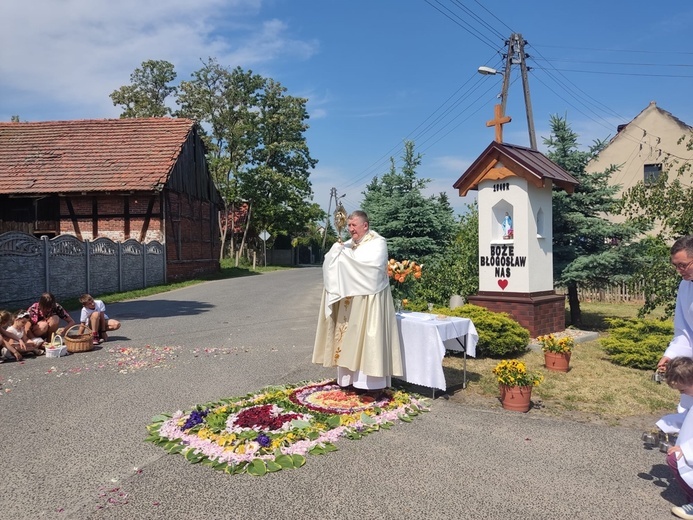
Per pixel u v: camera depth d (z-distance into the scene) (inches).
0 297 526.9
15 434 187.8
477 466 162.7
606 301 720.3
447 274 445.1
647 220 336.5
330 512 134.6
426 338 230.8
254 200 1726.1
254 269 1501.0
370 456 169.9
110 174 901.8
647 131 1025.5
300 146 1820.9
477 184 394.9
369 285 219.6
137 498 141.5
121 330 418.9
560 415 215.8
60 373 276.7
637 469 161.6
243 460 163.0
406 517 132.5
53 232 901.8
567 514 134.4
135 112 1974.7
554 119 465.1
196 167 1069.1
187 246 1019.9
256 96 1785.2
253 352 331.9
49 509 135.8
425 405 224.4
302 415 202.1
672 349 159.3
